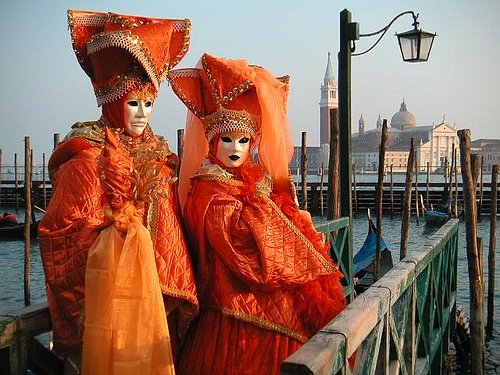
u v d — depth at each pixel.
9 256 19.27
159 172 2.59
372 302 2.54
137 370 2.28
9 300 13.73
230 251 2.72
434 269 5.29
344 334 2.06
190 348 2.85
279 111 3.13
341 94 6.91
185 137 3.32
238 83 2.96
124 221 2.34
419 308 4.48
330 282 2.97
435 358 5.57
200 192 2.88
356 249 22.08
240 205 2.83
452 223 7.52
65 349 2.46
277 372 2.77
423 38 8.15
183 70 3.09
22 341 2.40
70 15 2.76
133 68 2.75
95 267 2.30
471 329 6.36
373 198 32.88
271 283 2.75
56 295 2.42
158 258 2.58
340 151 6.84
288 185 3.21
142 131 2.84
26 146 15.22
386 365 2.86
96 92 2.81
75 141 2.57
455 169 26.17
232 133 2.94
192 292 2.65
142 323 2.31
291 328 2.82
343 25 6.95
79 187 2.43
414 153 13.12
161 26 2.77
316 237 3.01
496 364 8.74
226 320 2.78
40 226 2.44
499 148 133.50
